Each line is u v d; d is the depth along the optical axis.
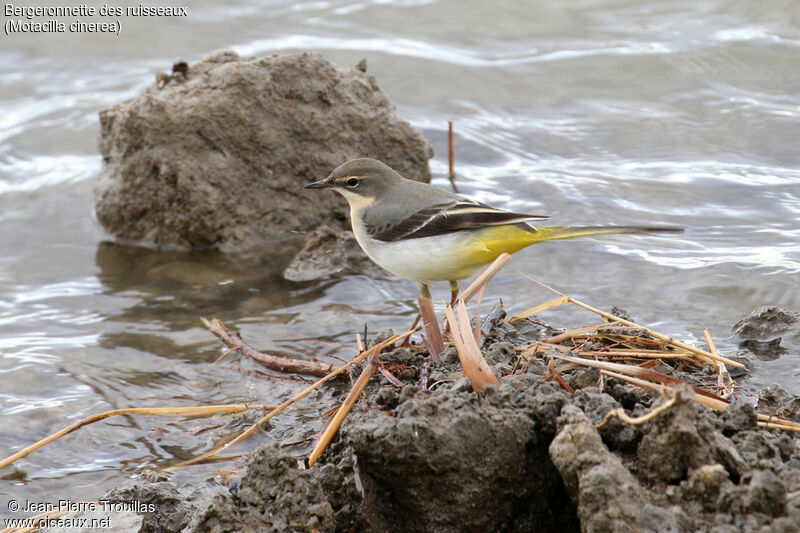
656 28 22.27
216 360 12.07
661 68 20.62
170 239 15.81
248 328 12.95
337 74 16.08
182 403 11.10
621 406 8.16
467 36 22.78
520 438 7.70
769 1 22.59
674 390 7.27
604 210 15.73
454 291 12.16
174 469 9.63
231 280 14.55
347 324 12.91
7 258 15.70
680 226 15.09
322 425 9.91
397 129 16.20
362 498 7.74
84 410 11.06
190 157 15.43
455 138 18.88
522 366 9.41
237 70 15.51
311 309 13.45
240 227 15.60
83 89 21.41
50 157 19.14
